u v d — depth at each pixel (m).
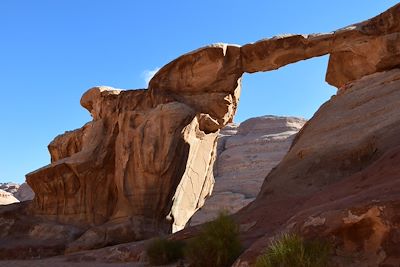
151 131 24.20
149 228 23.00
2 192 56.03
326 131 18.17
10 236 24.92
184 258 12.61
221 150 68.31
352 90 20.22
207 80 25.41
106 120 27.50
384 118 16.09
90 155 25.94
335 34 22.72
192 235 14.70
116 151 25.67
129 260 15.40
